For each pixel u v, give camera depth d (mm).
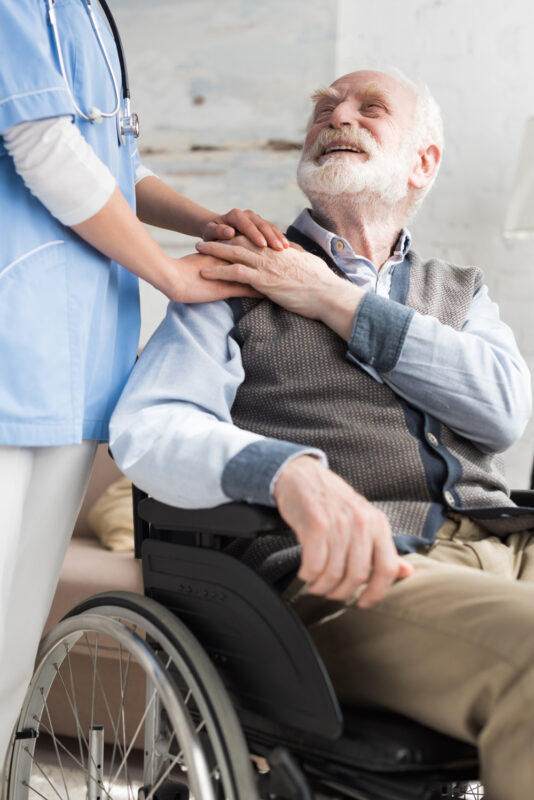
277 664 850
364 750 790
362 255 1339
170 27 2955
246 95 2918
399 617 879
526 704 769
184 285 1133
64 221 1003
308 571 792
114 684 1725
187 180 2975
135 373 1134
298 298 1159
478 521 1105
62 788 1523
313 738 832
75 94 1043
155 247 1091
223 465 881
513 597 841
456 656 829
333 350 1158
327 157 1309
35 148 951
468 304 1316
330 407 1128
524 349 2826
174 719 868
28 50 941
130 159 1223
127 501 2121
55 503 1062
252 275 1162
